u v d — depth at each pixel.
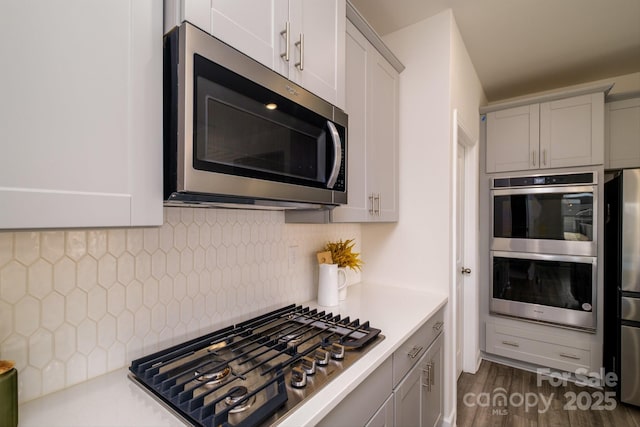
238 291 1.30
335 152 1.15
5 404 0.62
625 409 2.21
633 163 2.54
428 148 2.04
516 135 2.82
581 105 2.56
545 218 2.67
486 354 3.02
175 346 1.00
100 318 0.89
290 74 1.01
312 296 1.77
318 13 1.15
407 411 1.33
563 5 1.95
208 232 1.18
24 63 0.51
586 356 2.51
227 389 0.83
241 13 0.84
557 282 2.61
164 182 0.74
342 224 2.08
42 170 0.53
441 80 2.00
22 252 0.75
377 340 1.17
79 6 0.57
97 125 0.60
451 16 1.98
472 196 2.76
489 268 2.93
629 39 2.35
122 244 0.93
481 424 2.06
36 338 0.78
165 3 0.73
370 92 1.69
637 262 2.22
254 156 0.86
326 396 0.82
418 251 2.09
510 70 2.82
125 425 0.69
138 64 0.66
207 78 0.74
